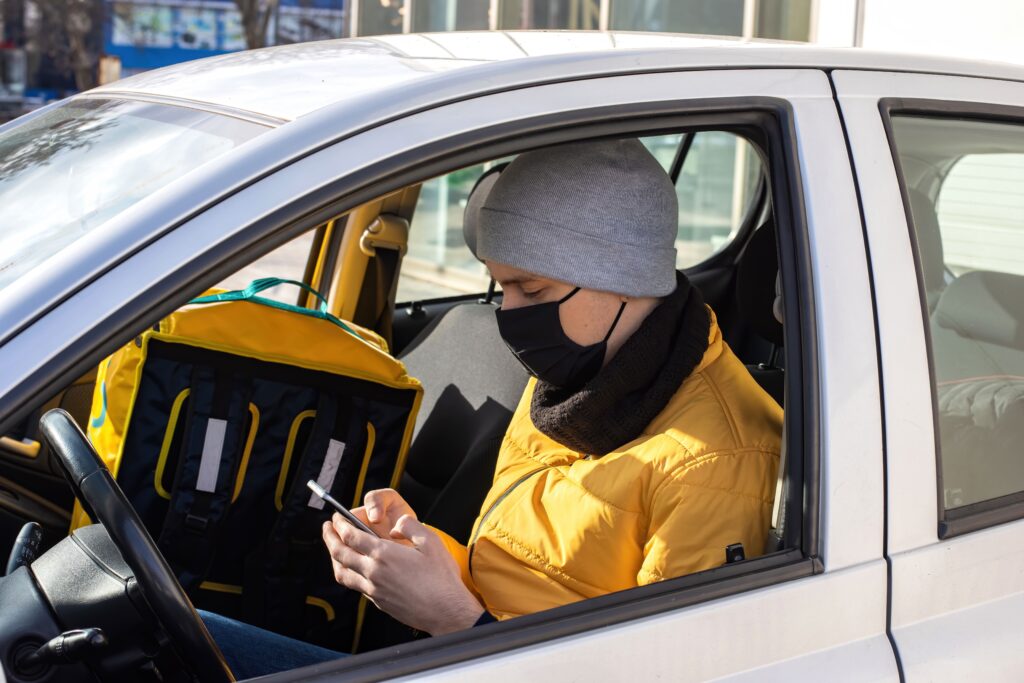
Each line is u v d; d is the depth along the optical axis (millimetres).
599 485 1451
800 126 1339
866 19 5258
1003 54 4574
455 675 1071
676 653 1170
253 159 1092
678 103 1273
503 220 1472
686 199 3918
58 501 2188
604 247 1442
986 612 1359
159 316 1011
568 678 1116
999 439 1489
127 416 1854
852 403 1277
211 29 13570
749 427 1431
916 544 1310
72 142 1483
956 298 1487
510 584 1504
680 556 1346
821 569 1248
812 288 1288
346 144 1115
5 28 13344
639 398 1475
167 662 1237
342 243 2770
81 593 1237
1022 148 1584
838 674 1236
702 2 6230
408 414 2016
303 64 1461
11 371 962
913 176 1452
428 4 7598
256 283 2012
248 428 1910
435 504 2168
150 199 1064
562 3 6926
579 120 1216
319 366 1931
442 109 1167
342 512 1404
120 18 13594
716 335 1567
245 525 1944
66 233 1266
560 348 1490
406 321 2932
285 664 1528
